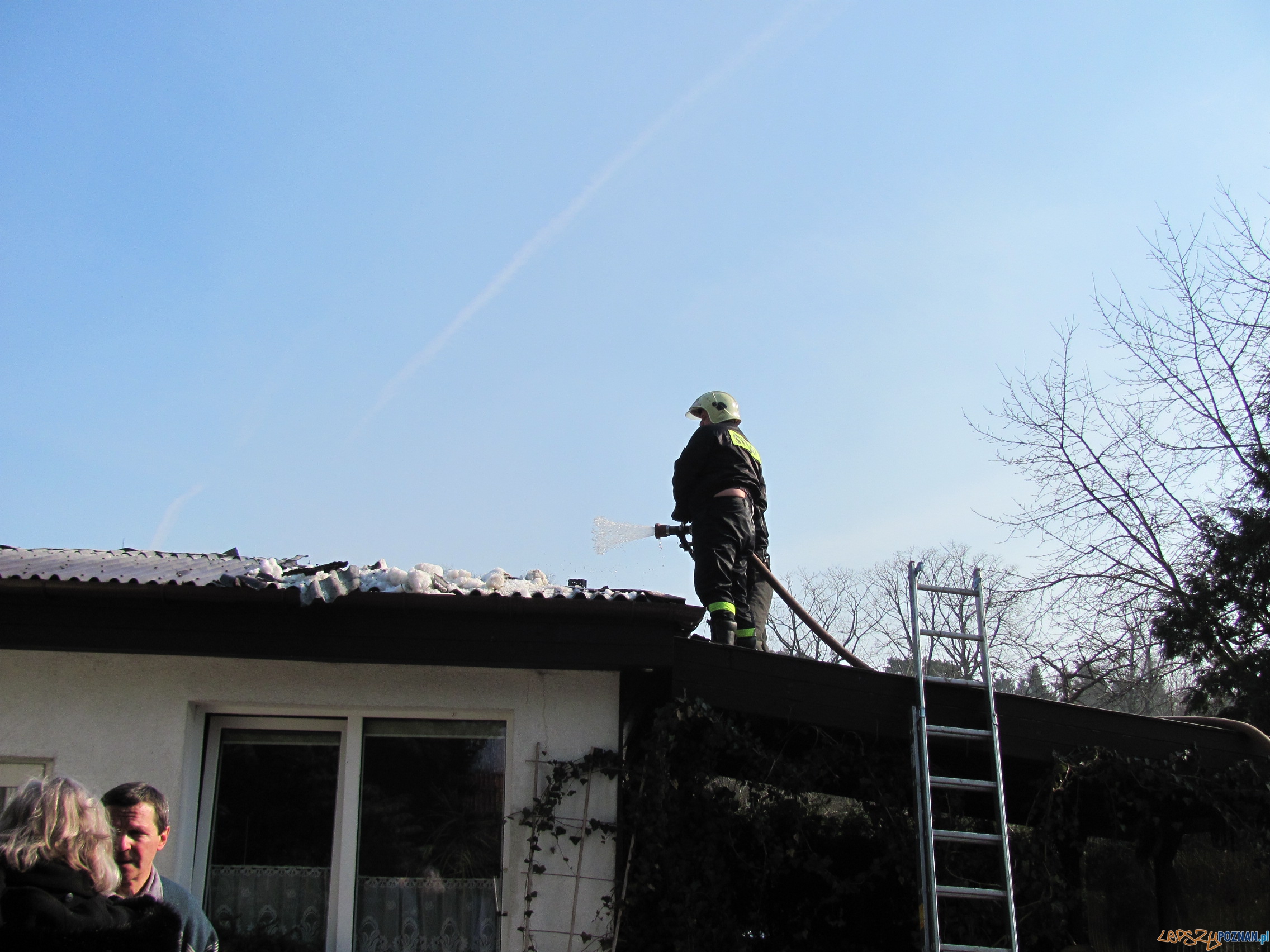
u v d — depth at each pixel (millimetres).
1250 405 12883
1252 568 11484
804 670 4539
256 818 4746
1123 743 4621
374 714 4832
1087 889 6996
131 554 6422
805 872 4945
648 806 4391
